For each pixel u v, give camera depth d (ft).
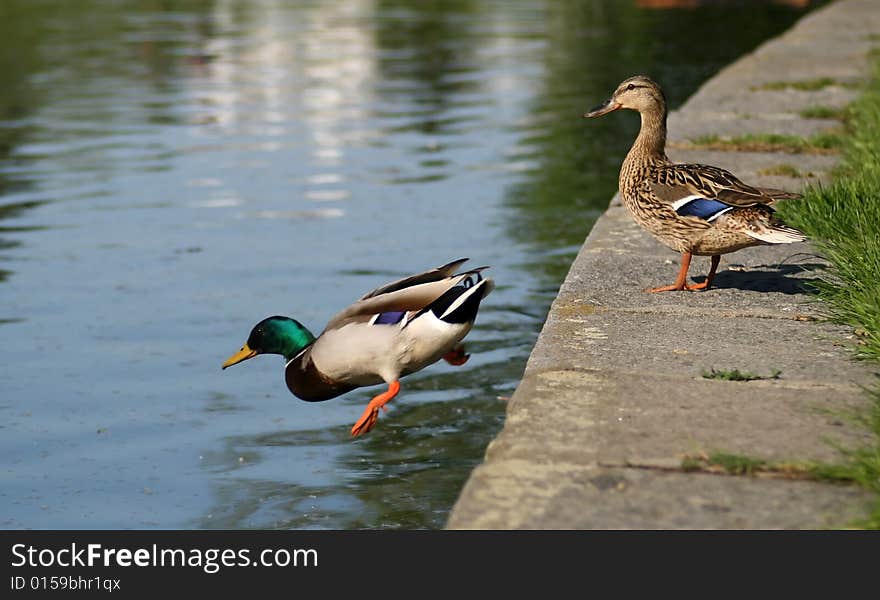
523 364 32.50
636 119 64.08
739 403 22.18
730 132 47.34
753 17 102.94
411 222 44.91
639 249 33.60
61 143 60.54
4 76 82.12
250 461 26.84
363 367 23.70
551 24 103.24
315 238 43.11
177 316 35.65
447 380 31.83
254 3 129.29
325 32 101.50
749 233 27.76
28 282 38.86
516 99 69.46
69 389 30.68
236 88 75.25
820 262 31.86
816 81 57.98
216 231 44.29
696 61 79.25
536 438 20.75
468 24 105.29
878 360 24.30
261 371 32.40
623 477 19.27
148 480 25.81
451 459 26.91
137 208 47.80
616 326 26.94
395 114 66.08
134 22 112.47
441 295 23.06
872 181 35.37
